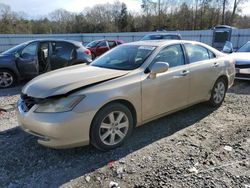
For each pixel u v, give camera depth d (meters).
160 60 4.05
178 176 2.89
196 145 3.63
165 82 3.98
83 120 3.13
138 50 4.21
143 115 3.80
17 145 3.69
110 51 4.68
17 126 4.41
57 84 3.29
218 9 47.34
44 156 3.38
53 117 3.03
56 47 7.80
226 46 9.81
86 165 3.16
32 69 7.57
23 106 3.42
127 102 3.59
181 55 4.41
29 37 29.31
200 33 25.11
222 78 5.29
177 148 3.55
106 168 3.09
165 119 4.65
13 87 7.61
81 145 3.23
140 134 4.02
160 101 3.99
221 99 5.35
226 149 3.49
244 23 46.84
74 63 7.95
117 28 50.12
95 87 3.27
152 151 3.48
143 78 3.71
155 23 49.53
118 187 2.73
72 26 51.19
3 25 49.72
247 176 2.87
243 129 4.18
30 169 3.09
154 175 2.92
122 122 3.56
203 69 4.69
